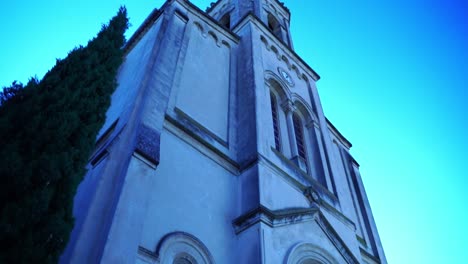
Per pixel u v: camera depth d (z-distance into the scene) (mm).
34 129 7648
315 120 20547
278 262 10953
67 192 7223
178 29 15938
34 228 6504
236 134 15164
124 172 9156
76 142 8039
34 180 6969
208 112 14766
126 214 8406
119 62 10789
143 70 12977
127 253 7910
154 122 11125
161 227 9883
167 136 11977
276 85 19953
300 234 12648
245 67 18281
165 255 9438
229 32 19938
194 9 18312
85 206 8664
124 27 11828
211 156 13016
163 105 12086
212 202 11828
